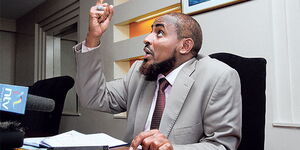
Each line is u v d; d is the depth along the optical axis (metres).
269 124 1.42
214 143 0.80
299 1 1.34
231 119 0.84
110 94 1.24
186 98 0.92
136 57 2.22
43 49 3.78
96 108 1.20
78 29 3.02
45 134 1.66
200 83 0.91
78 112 2.98
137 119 1.02
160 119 0.95
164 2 1.97
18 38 4.44
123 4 2.37
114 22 2.46
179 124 0.89
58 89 1.70
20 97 0.54
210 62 0.96
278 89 1.40
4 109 0.56
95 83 1.16
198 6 1.73
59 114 1.71
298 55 1.33
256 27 1.48
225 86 0.87
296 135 1.31
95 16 1.12
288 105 1.35
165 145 0.61
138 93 1.09
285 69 1.37
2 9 3.96
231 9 1.59
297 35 1.34
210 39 1.69
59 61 3.76
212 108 0.86
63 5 3.26
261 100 0.97
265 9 1.45
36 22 3.89
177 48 0.98
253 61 1.03
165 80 1.01
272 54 1.41
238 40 1.55
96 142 0.81
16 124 0.60
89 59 1.12
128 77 1.25
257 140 0.94
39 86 1.83
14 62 4.56
